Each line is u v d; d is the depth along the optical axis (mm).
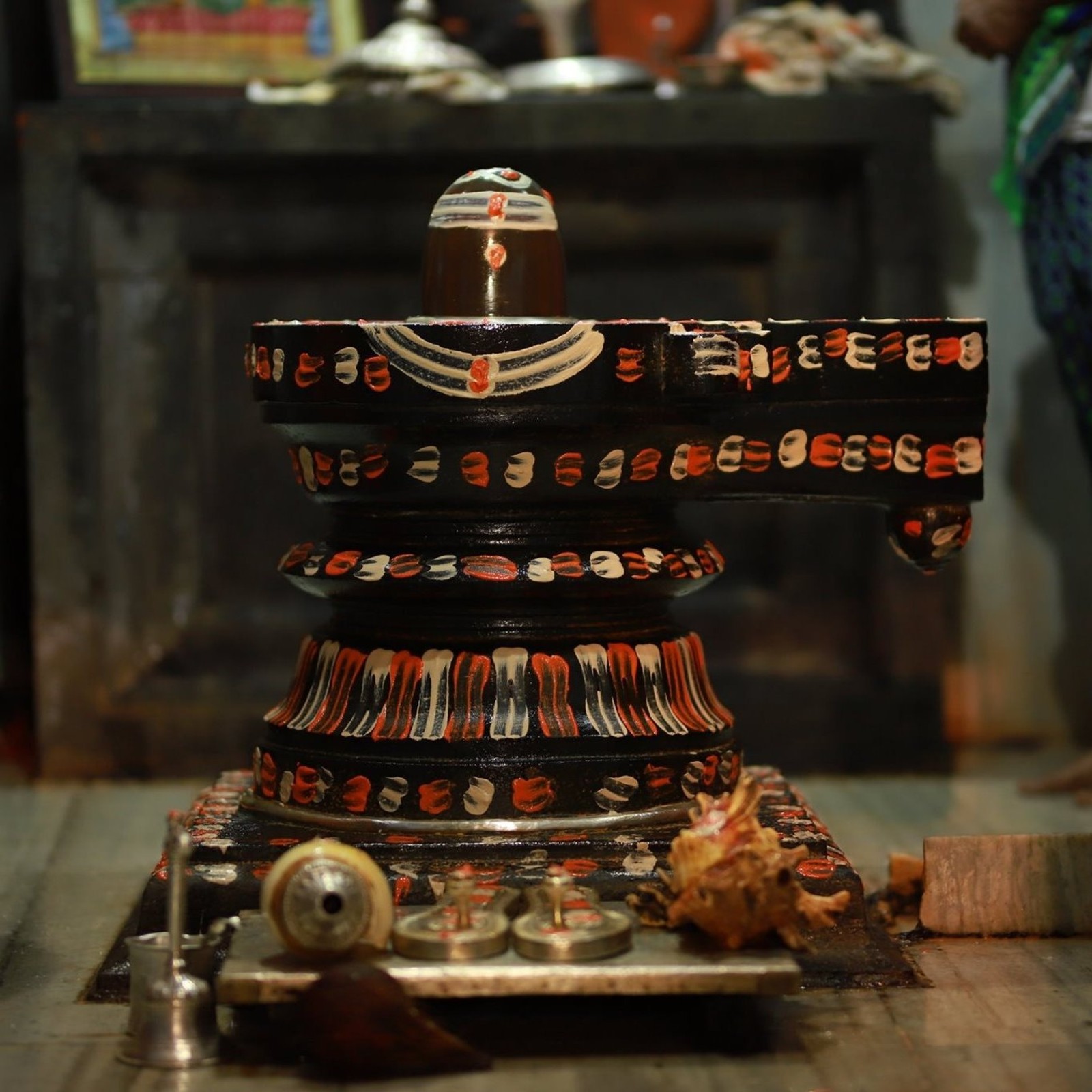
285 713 3477
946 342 3291
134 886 4059
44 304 5359
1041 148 4945
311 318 5566
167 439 5539
